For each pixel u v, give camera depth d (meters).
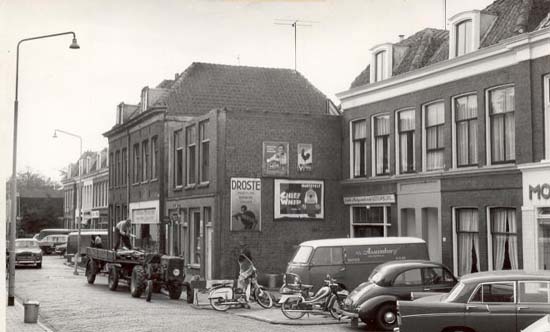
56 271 40.25
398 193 25.95
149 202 37.94
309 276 19.86
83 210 67.81
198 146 30.41
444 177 23.17
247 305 19.72
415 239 20.83
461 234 22.75
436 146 24.11
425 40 26.27
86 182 67.31
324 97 38.22
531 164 19.39
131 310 19.30
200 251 29.84
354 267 20.16
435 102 24.16
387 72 26.64
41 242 65.81
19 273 38.22
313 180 29.00
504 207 20.92
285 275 20.59
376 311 15.24
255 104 36.78
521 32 20.11
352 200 28.66
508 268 20.73
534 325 8.32
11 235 21.38
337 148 29.53
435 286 15.72
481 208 21.61
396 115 26.12
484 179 21.48
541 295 11.30
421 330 11.57
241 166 27.97
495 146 21.36
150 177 38.12
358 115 28.38
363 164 28.39
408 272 15.68
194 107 35.97
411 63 25.83
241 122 28.08
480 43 22.09
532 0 21.16
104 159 61.69
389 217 26.84
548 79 19.30
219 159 27.91
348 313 15.54
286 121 28.73
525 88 19.81
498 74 20.98
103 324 16.33
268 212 28.20
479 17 22.20
